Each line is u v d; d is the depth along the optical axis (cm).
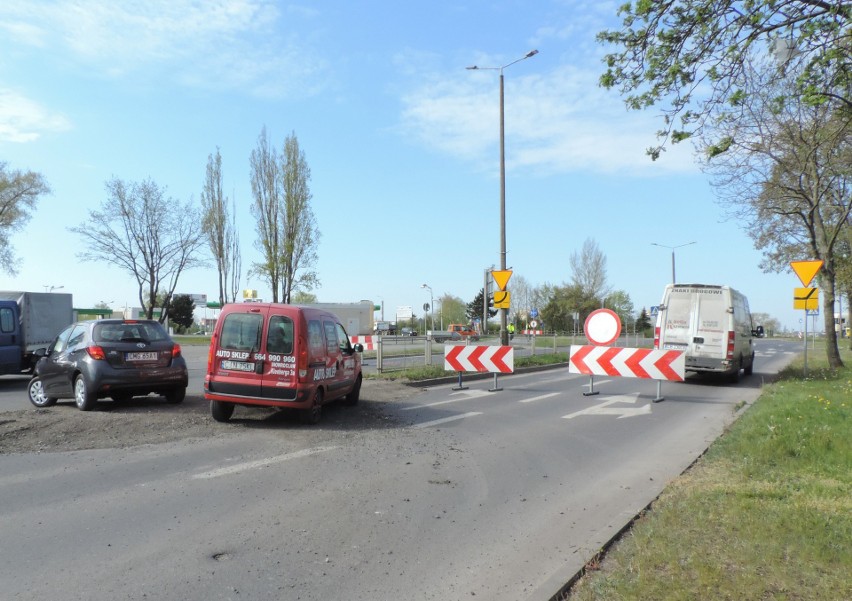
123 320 1098
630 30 617
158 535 490
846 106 696
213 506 565
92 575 415
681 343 1809
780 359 3372
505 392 1543
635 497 614
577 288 7556
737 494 564
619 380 1917
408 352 2252
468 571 436
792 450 746
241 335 970
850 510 518
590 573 411
